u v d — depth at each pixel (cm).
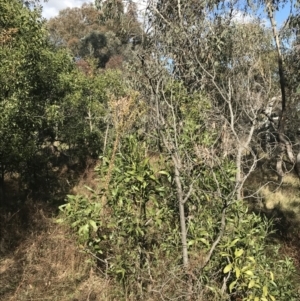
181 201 367
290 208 848
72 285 466
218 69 541
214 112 464
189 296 343
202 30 457
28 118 684
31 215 678
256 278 341
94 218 396
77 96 1025
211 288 340
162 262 389
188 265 354
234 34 563
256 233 433
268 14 596
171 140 373
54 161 1134
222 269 362
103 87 1214
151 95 377
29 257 523
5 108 597
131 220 397
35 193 851
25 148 682
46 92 840
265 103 534
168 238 399
